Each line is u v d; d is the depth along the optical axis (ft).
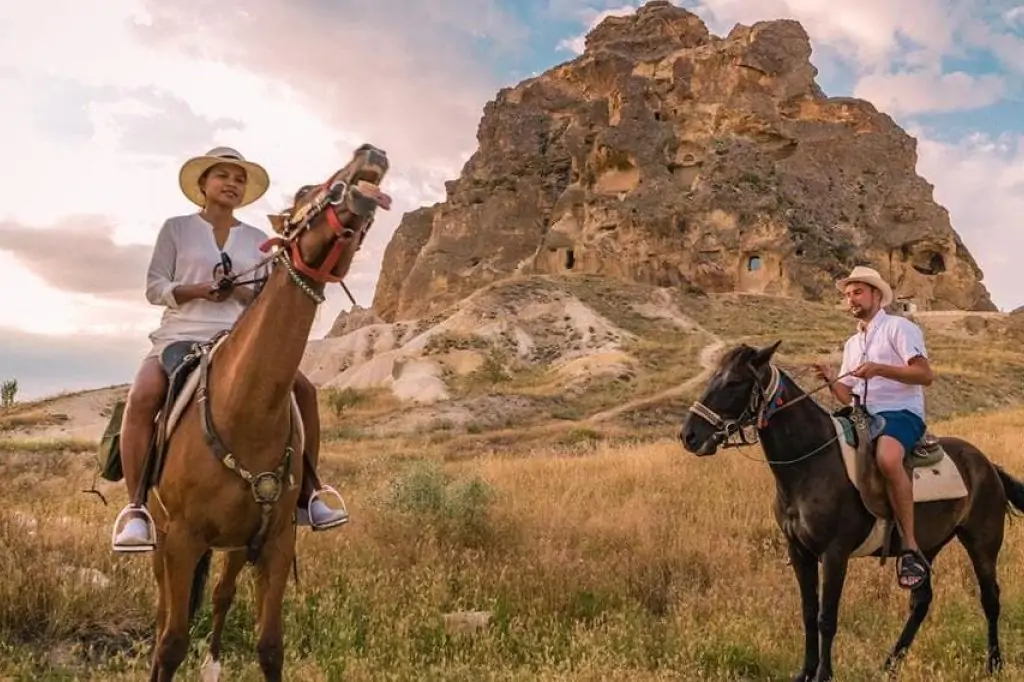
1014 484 26.09
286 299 15.24
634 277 358.23
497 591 27.94
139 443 17.30
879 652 24.85
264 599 16.52
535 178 435.94
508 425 176.86
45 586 23.39
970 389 203.72
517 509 39.58
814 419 23.27
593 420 170.81
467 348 261.24
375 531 34.58
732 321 306.96
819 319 312.71
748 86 420.77
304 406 18.53
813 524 22.85
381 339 305.32
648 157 393.50
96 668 21.16
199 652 22.49
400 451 109.81
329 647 22.88
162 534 17.38
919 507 23.90
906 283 392.68
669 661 22.59
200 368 16.61
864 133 431.43
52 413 211.00
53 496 46.70
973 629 25.53
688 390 193.36
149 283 18.75
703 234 363.15
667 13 473.67
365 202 13.98
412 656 22.80
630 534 35.55
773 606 27.40
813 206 387.55
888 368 23.00
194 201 19.85
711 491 47.14
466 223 439.22
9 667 19.97
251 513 16.19
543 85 468.34
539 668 21.75
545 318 289.74
